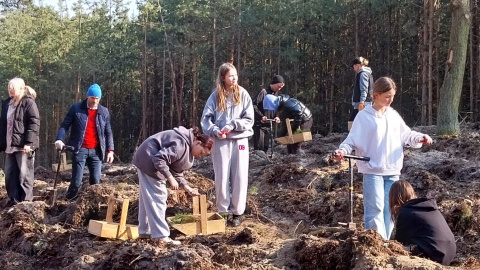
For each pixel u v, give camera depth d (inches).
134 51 1504.7
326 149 518.3
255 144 521.3
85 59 1421.0
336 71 1310.3
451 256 207.9
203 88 1409.9
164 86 1464.1
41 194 398.3
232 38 1244.5
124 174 458.6
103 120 349.1
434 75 1024.2
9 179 356.5
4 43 1485.0
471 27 923.4
